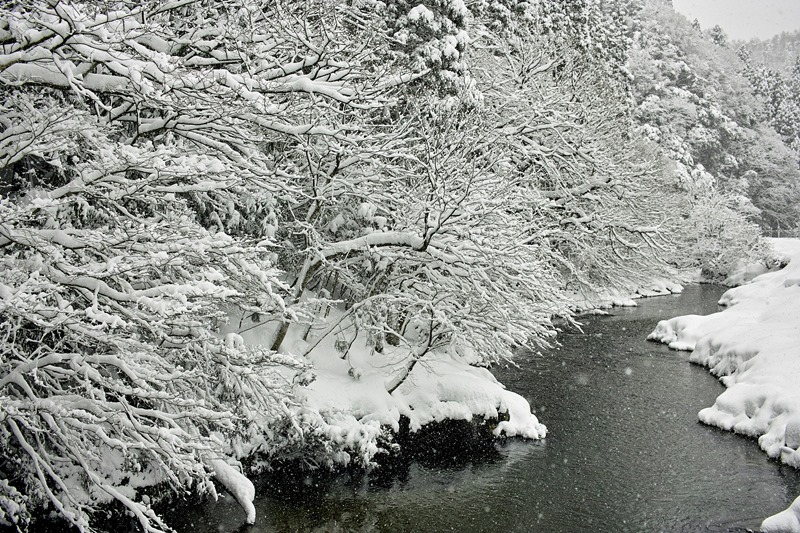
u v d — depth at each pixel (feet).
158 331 21.52
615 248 73.67
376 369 46.88
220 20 27.71
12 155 21.91
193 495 34.01
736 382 54.03
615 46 146.10
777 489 36.32
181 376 23.03
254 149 30.01
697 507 34.40
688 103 195.52
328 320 49.19
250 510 31.07
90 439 26.81
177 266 23.95
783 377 48.01
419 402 45.55
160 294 22.62
